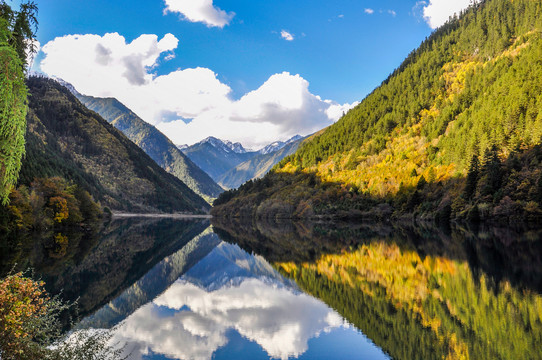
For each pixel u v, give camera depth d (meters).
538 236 57.25
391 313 21.95
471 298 23.77
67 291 28.50
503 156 104.31
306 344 17.78
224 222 174.00
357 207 146.88
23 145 13.05
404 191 134.50
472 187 99.81
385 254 46.16
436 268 34.69
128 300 27.02
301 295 28.61
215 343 17.98
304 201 175.38
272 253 57.19
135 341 18.14
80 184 161.88
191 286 33.22
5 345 9.23
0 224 59.38
